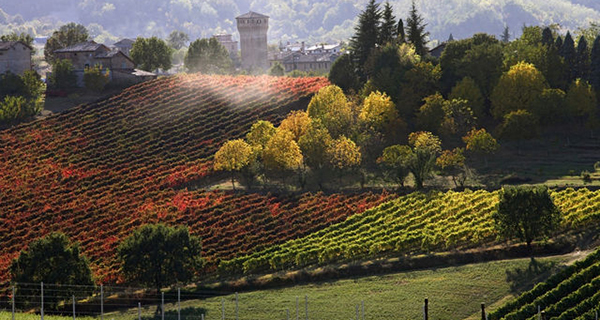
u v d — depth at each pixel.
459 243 128.12
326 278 121.81
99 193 166.12
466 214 136.88
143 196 162.12
